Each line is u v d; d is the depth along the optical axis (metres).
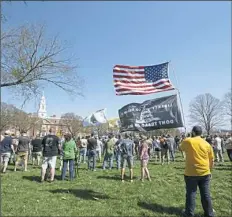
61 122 66.00
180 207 7.46
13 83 18.86
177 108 8.83
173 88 9.30
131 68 9.66
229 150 14.56
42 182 10.87
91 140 14.60
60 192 9.02
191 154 6.67
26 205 7.35
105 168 15.46
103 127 37.44
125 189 9.57
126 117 9.58
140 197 8.39
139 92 9.41
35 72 19.41
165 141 17.89
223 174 13.36
